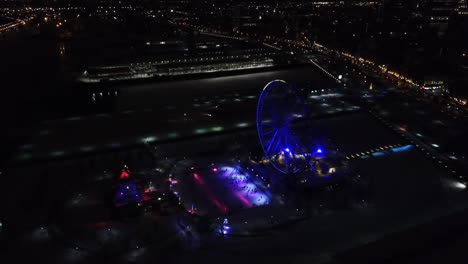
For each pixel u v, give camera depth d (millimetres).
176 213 61750
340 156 82875
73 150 83250
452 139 93625
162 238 55125
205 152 84438
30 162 77438
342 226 58312
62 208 62375
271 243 53812
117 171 74188
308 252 51031
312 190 69375
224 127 97312
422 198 67000
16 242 53906
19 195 65812
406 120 105500
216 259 50062
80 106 109812
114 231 56781
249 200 66375
